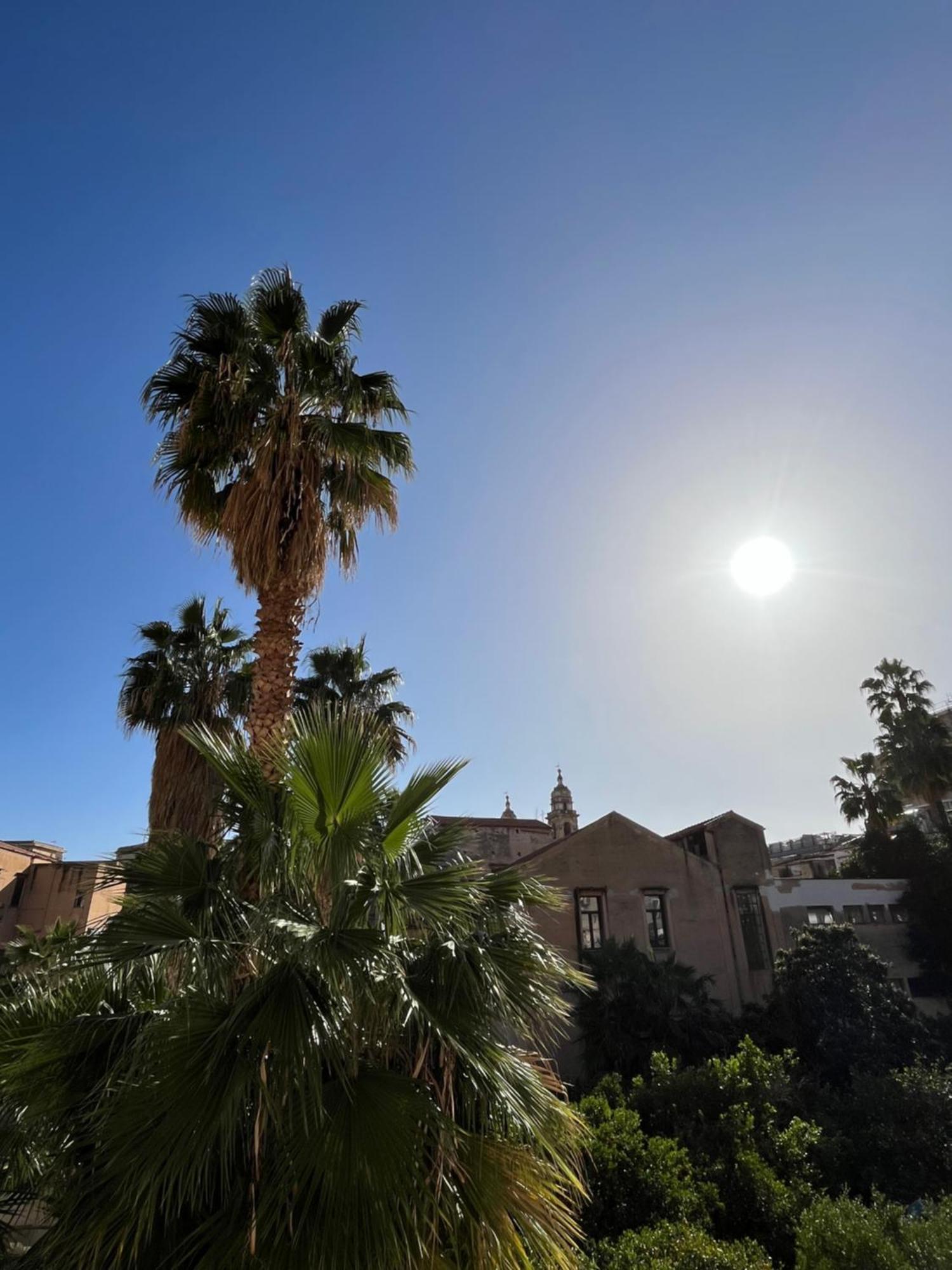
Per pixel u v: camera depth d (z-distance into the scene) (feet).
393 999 14.96
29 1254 14.21
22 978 17.70
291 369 29.30
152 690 47.29
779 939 77.20
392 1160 12.81
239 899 17.01
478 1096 15.37
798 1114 41.98
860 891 83.56
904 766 105.19
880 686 112.16
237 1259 12.06
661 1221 25.98
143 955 14.78
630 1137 30.76
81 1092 15.31
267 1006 13.56
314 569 27.68
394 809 18.10
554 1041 18.35
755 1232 29.96
